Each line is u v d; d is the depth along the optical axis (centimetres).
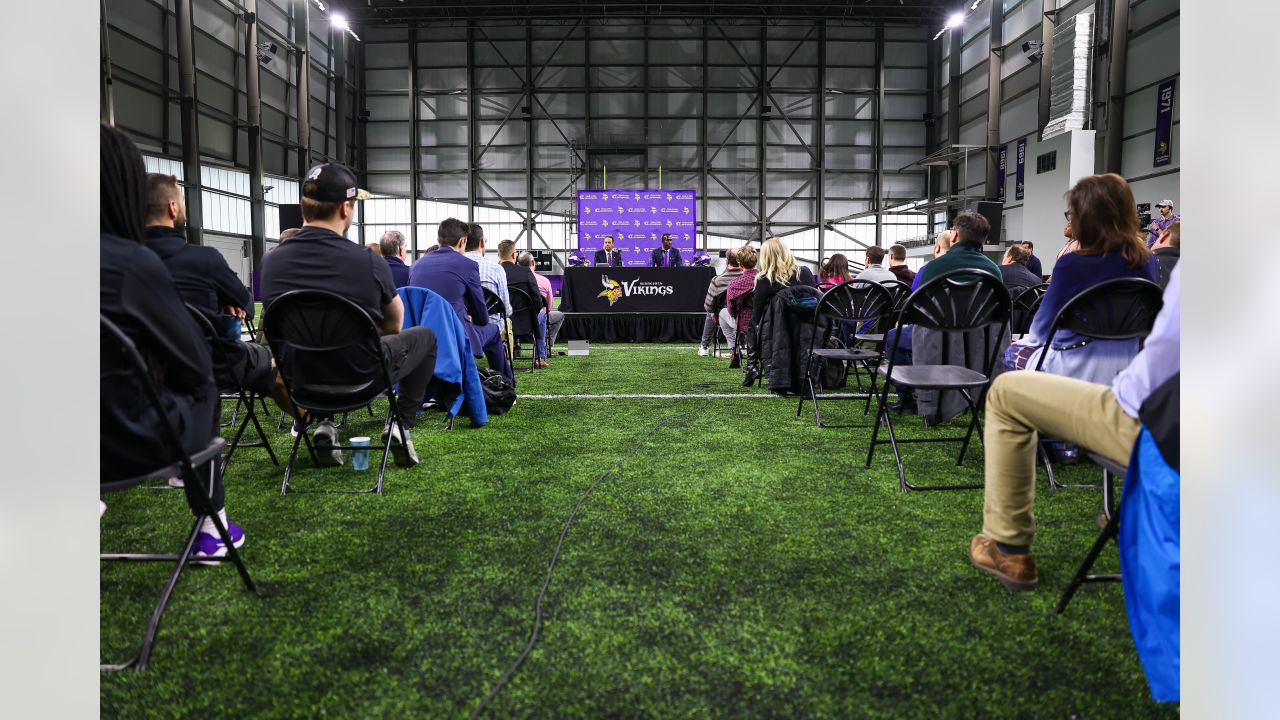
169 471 115
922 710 96
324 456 234
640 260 1580
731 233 1852
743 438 277
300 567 145
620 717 95
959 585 136
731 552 154
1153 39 1107
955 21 1611
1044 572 142
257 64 1427
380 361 197
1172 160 1075
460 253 346
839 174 1842
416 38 1816
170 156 1239
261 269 207
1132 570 96
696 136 1839
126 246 107
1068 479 212
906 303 209
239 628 119
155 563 147
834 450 256
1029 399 127
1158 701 97
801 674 105
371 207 1873
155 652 111
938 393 289
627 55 1814
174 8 1254
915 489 203
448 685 102
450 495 198
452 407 297
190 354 117
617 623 121
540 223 1852
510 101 1827
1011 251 427
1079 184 197
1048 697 99
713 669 106
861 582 137
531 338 628
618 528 170
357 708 97
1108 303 180
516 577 140
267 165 1549
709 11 1777
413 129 1823
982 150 1600
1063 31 1270
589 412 338
